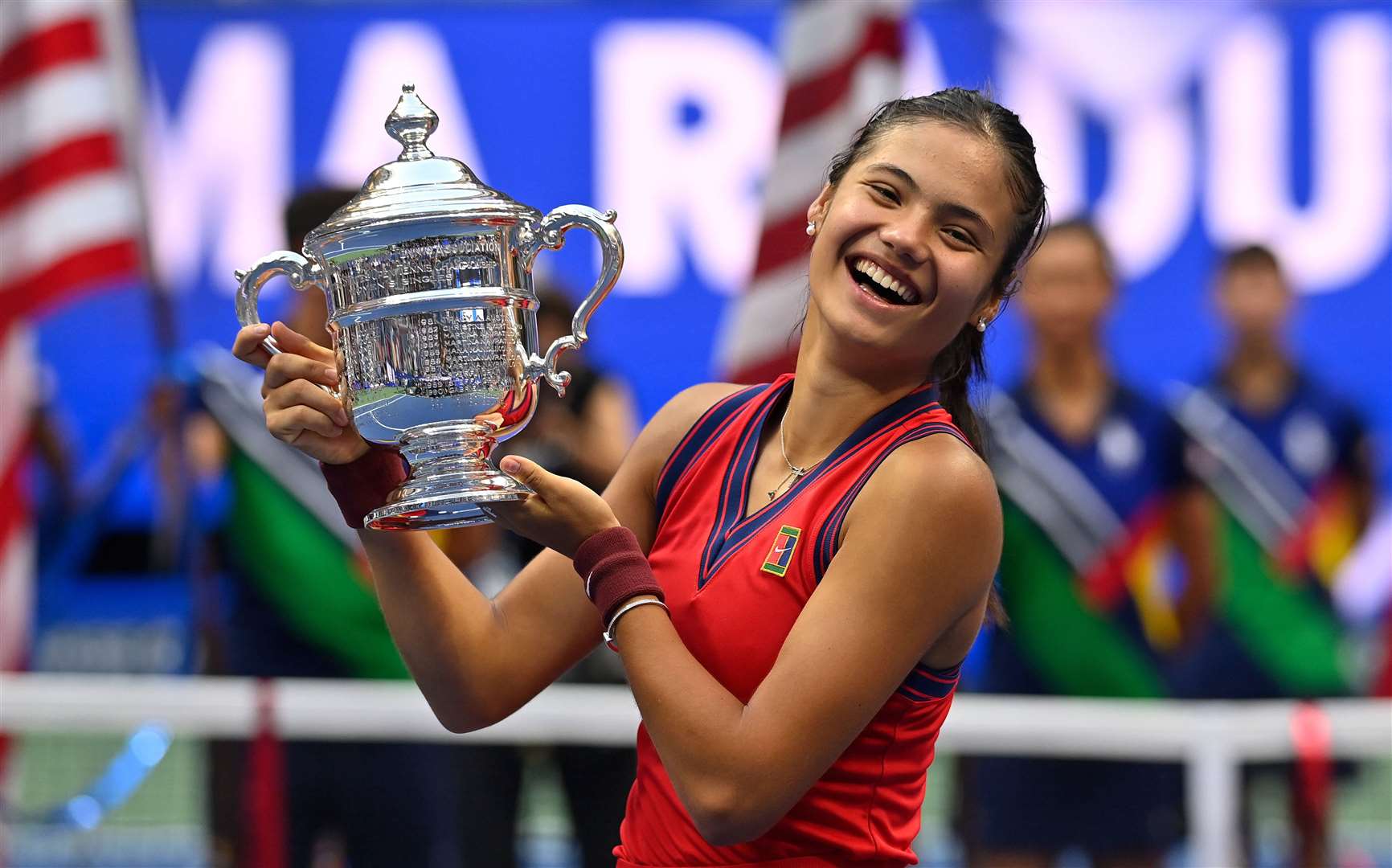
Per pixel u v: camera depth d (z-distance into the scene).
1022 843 14.32
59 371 21.83
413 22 23.23
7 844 13.37
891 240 6.43
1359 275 23.34
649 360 23.16
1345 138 23.45
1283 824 13.52
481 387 6.59
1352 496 17.56
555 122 23.36
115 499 19.58
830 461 6.70
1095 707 13.45
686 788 6.21
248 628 13.86
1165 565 17.03
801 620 6.36
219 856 13.12
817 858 6.61
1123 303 23.30
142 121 16.17
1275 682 16.31
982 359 7.34
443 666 7.20
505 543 14.48
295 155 22.97
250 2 22.98
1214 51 23.52
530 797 14.46
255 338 6.65
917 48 23.50
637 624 6.38
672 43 23.42
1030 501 14.98
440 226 6.49
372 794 13.41
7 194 16.33
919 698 6.67
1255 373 17.58
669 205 23.33
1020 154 6.63
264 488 13.80
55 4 16.31
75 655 19.36
